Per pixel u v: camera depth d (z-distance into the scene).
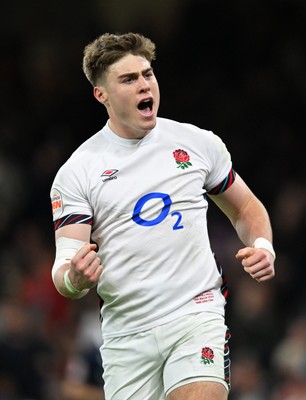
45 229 42.84
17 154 46.75
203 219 17.11
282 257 40.50
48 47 51.84
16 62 52.12
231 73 48.81
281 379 34.19
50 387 32.25
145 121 16.69
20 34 52.91
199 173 17.17
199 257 16.88
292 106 47.41
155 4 51.41
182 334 16.56
